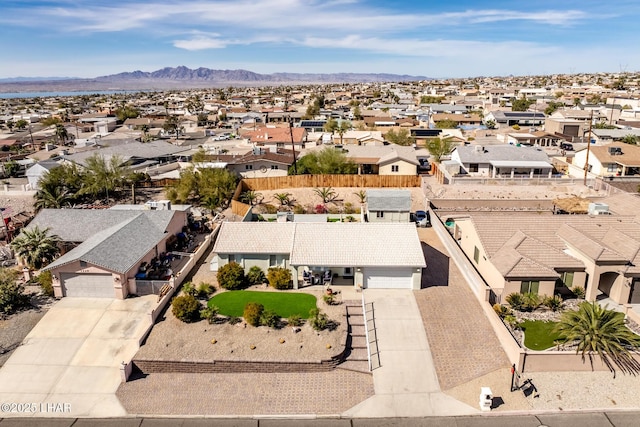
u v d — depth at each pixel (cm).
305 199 6112
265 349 2839
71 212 4541
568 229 3731
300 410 2461
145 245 3972
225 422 2389
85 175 6375
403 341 2952
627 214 4331
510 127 11531
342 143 9406
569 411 2386
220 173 6147
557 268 3353
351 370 2734
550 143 9362
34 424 2398
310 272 3662
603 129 9600
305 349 2833
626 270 3225
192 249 4478
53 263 3628
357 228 3803
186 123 14638
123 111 17062
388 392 2564
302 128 10438
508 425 2317
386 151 7450
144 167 7675
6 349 2955
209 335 2991
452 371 2695
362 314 3247
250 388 2623
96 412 2470
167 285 3544
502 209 5525
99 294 3550
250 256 3800
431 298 3431
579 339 2702
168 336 2994
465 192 6206
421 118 13088
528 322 3070
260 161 6981
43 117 17375
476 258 3875
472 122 12494
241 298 3450
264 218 5334
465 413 2408
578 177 6731
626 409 2391
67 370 2778
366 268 3547
